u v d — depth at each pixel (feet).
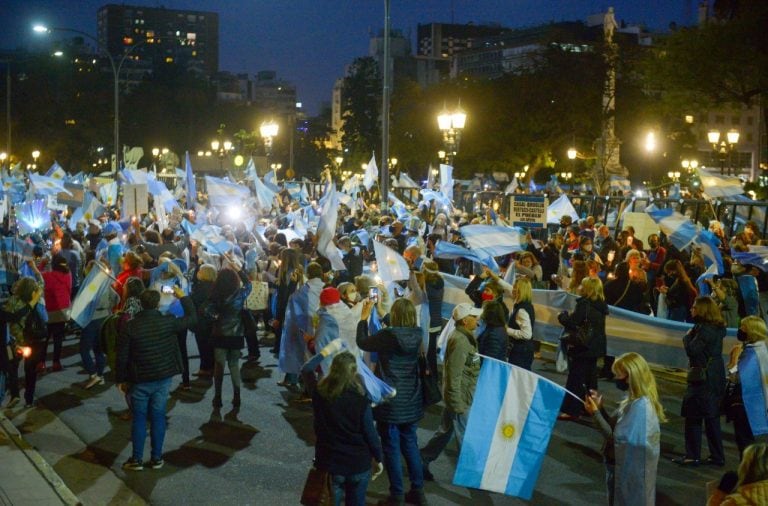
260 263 52.06
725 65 121.70
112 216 79.92
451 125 80.59
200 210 70.54
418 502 24.70
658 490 26.43
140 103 343.46
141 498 25.31
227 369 42.27
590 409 21.95
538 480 27.14
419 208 77.56
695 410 28.30
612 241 53.62
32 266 41.24
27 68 327.47
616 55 191.21
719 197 61.36
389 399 23.57
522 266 43.27
